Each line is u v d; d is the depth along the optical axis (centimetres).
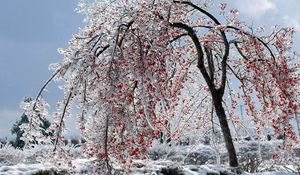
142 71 772
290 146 1134
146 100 777
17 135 2634
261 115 1343
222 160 1766
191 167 1062
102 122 803
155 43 814
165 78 837
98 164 812
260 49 1151
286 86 1073
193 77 1482
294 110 1045
